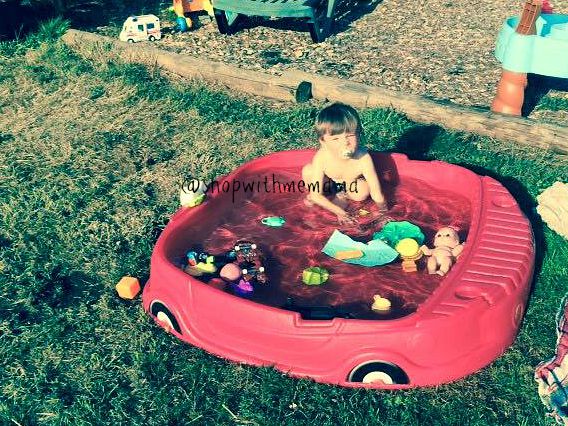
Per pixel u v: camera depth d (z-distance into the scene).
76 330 1.82
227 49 3.47
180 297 1.74
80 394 1.63
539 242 2.01
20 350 1.76
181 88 3.05
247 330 1.65
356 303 1.81
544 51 2.48
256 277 1.85
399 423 1.50
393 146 2.53
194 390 1.61
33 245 2.13
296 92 2.89
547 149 2.47
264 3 3.34
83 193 2.38
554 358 1.60
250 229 2.12
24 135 2.77
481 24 3.63
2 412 1.59
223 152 2.59
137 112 2.90
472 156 2.44
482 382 1.60
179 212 2.04
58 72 3.25
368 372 1.57
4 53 3.47
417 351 1.54
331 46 3.45
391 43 3.46
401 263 1.94
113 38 3.54
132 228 2.20
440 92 2.95
